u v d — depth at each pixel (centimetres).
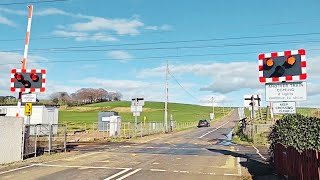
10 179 1150
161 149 2302
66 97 13512
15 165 1472
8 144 1552
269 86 1212
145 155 1920
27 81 1706
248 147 2495
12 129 1578
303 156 910
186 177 1213
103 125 4250
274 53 1199
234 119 10319
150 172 1315
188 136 3900
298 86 1173
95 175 1235
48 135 2094
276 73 1189
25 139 1708
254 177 1224
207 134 4359
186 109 13562
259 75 1234
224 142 3014
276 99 1201
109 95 16200
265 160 1708
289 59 1154
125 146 2533
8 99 5416
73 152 2045
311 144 916
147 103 14312
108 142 2936
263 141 2777
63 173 1273
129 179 1162
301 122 1021
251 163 1596
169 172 1320
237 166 1495
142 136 3788
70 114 9400
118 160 1681
